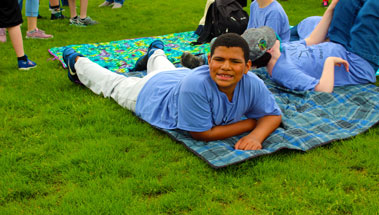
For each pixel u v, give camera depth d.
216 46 2.82
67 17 8.98
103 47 6.35
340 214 2.42
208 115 3.08
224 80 2.85
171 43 6.64
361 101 3.97
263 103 3.24
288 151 3.12
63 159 3.01
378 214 2.37
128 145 3.23
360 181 2.71
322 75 4.09
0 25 4.89
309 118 3.63
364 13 4.24
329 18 4.71
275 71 4.22
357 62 4.37
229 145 3.22
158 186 2.66
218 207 2.46
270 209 2.45
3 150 3.18
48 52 6.11
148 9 10.33
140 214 2.40
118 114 3.83
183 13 9.80
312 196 2.54
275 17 4.94
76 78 4.59
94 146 3.19
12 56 5.83
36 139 3.35
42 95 4.30
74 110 3.92
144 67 5.07
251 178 2.76
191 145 3.16
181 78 3.62
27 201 2.55
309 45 4.77
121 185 2.68
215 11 6.34
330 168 2.89
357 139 3.28
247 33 3.99
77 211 2.42
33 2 6.75
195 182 2.73
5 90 4.46
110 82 4.18
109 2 10.83
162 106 3.52
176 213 2.43
